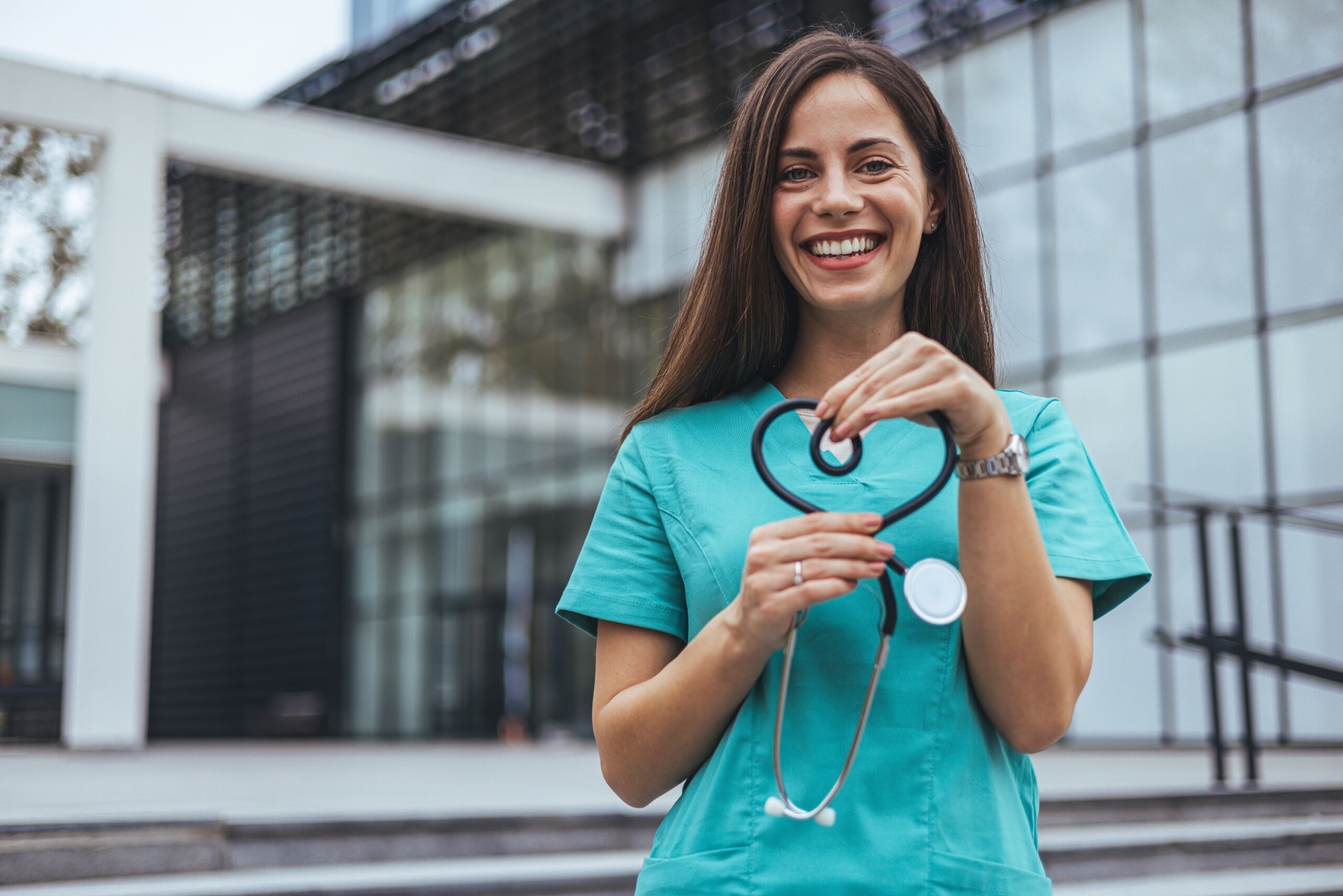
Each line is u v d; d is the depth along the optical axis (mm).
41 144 10430
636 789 1158
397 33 14109
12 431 10664
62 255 10570
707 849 1080
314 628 16047
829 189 1169
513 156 13094
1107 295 9461
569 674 13570
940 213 1276
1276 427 8492
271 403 17125
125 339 10117
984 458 1012
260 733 16203
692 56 12930
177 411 18438
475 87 14266
